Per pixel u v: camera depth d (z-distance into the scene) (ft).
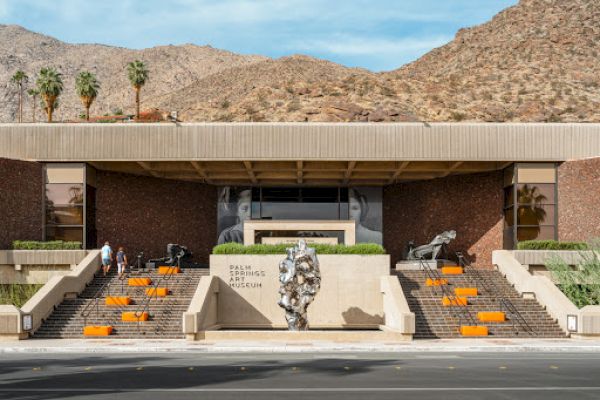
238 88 577.84
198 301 110.01
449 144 145.59
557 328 110.42
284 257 125.90
